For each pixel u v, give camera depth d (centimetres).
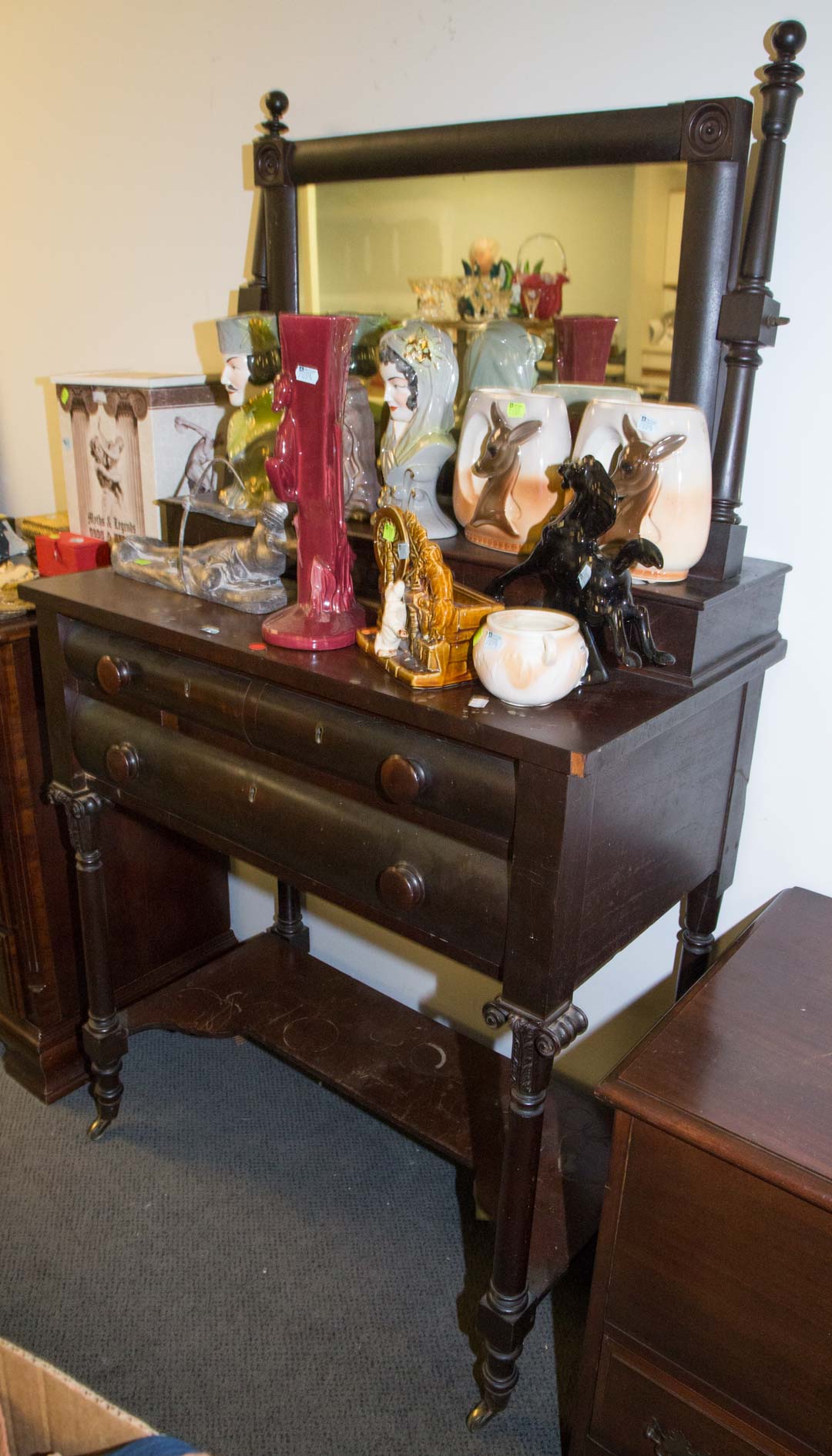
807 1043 97
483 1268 140
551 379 122
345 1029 161
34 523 174
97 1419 79
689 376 109
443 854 99
